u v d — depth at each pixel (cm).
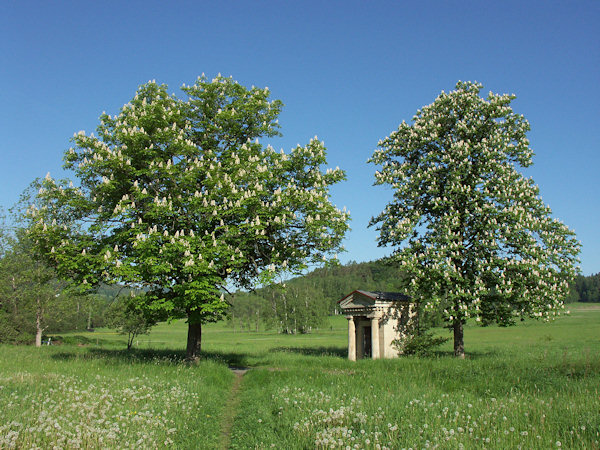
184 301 1853
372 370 1783
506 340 4478
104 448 680
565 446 704
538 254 2361
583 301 14950
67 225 2014
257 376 1711
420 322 2869
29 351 2633
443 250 2409
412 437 755
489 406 997
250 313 12112
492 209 2405
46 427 735
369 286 12912
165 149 2050
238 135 2380
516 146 2689
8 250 3519
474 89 2855
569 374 1456
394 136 2991
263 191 1961
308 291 10406
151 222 2008
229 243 2008
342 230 2173
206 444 862
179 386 1286
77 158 2023
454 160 2603
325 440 732
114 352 2583
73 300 3688
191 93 2370
